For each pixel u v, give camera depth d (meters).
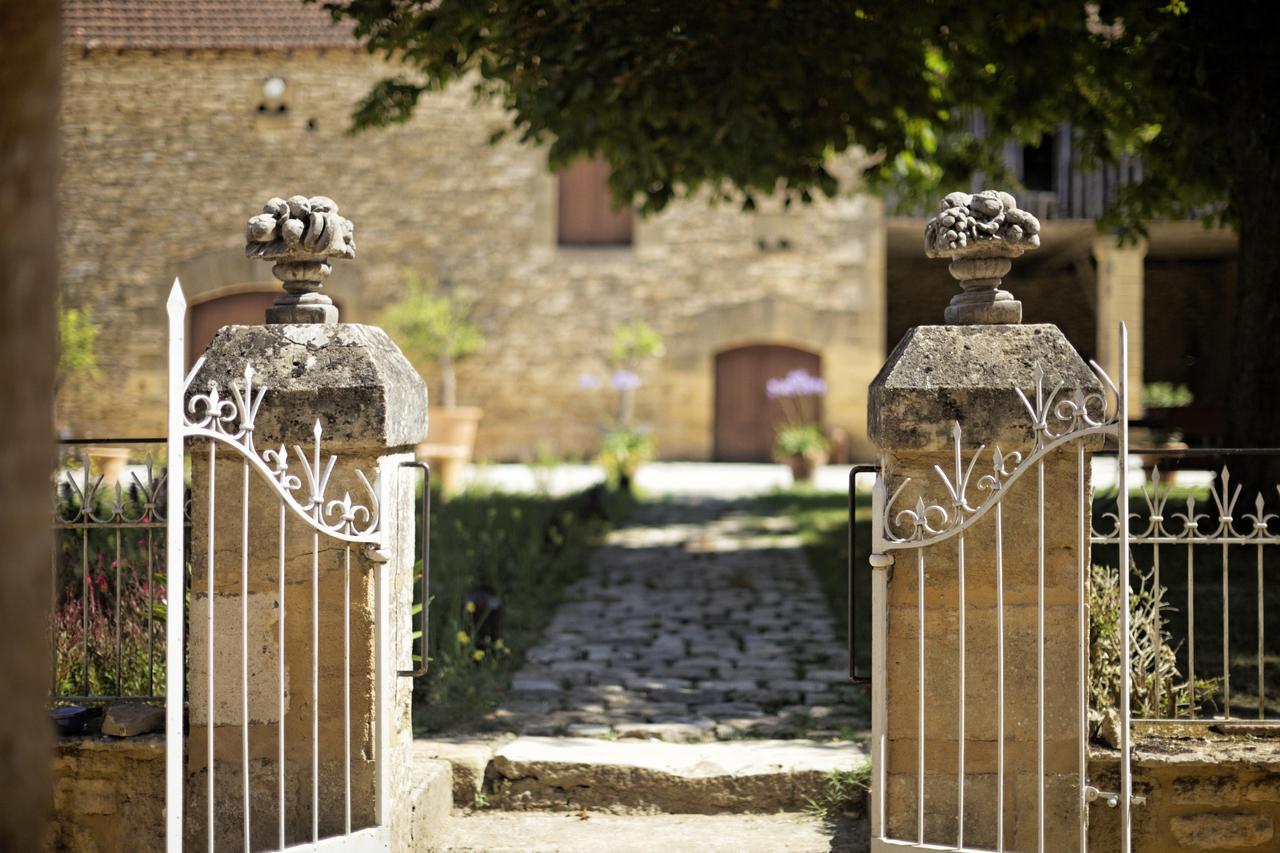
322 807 3.75
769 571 8.65
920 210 17.17
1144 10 7.30
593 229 17.77
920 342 3.68
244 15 17.03
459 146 17.47
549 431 17.70
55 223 1.94
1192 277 19.62
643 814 4.36
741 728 4.96
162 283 17.03
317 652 3.63
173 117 17.02
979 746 3.70
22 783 1.89
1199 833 3.79
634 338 16.75
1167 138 8.36
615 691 5.54
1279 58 7.11
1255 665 5.22
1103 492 9.02
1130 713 4.04
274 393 3.59
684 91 7.51
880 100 7.54
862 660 6.04
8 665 1.87
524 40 7.26
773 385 15.26
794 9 7.13
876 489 3.65
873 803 3.67
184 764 3.77
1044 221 15.92
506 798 4.45
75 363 13.68
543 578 8.09
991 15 7.23
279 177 17.22
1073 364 3.61
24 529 1.88
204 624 3.73
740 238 17.50
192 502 3.71
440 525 8.68
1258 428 7.23
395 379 3.71
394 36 7.17
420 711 5.10
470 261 17.58
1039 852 3.50
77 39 16.62
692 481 15.36
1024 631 3.67
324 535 3.67
